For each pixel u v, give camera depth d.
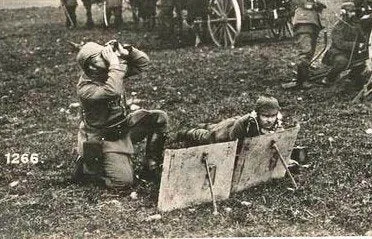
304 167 5.12
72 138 6.39
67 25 14.08
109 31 13.23
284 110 6.77
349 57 7.48
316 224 4.25
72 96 8.19
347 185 4.75
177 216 4.38
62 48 11.70
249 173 4.72
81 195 4.85
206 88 7.99
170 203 4.44
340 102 7.02
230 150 4.48
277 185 4.81
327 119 6.39
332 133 5.94
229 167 4.54
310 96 7.34
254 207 4.48
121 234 4.22
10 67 10.26
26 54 11.34
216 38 11.04
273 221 4.30
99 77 4.80
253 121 4.75
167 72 9.09
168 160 4.30
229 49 10.62
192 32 11.82
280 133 4.71
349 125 6.17
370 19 7.33
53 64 10.41
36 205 4.73
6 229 4.35
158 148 5.09
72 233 4.27
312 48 7.72
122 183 4.85
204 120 6.55
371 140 5.70
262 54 9.97
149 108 7.17
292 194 4.64
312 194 4.62
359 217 4.30
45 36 13.09
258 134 4.78
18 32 13.73
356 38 7.39
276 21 10.91
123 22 14.45
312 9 7.65
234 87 7.96
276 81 8.18
